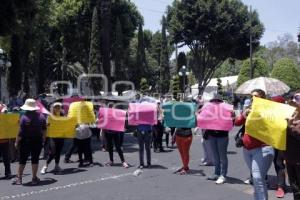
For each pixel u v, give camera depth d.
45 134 10.79
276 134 7.29
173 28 46.97
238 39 47.06
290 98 9.13
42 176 11.59
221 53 47.88
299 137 7.10
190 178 11.23
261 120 7.52
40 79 42.72
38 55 42.34
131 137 21.33
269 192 9.81
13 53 30.70
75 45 49.97
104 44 22.95
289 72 51.25
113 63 49.00
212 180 10.98
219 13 45.88
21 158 10.59
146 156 14.07
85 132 12.74
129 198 9.23
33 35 33.81
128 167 12.78
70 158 14.46
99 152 16.02
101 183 10.69
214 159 10.85
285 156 7.35
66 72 53.38
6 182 10.88
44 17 33.94
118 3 50.00
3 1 19.70
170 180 11.00
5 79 33.34
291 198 9.24
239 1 47.38
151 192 9.75
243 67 57.31
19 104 17.11
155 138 16.14
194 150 16.47
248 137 7.96
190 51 50.25
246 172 12.02
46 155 14.22
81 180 11.03
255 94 8.60
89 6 47.69
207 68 49.00
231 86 62.06
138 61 60.78
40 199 9.20
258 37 48.28
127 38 51.53
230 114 10.54
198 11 45.84
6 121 11.26
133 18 52.47
